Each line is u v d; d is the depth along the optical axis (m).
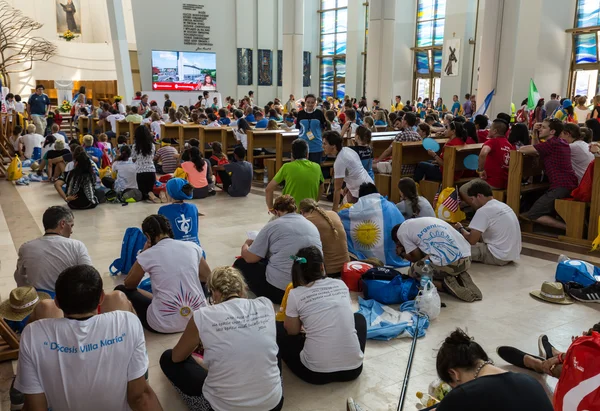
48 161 9.49
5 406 2.75
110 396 2.02
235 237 6.04
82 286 2.01
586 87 17.70
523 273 4.90
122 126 13.91
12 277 4.72
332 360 2.93
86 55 23.53
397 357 3.32
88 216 7.04
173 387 2.96
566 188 5.93
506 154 6.39
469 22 20.52
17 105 15.69
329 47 27.08
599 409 2.12
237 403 2.42
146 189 8.03
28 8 22.89
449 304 4.16
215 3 23.70
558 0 17.31
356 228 5.05
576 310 4.07
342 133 8.49
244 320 2.47
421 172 7.08
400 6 23.09
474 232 5.00
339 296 2.96
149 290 4.08
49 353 1.98
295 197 5.42
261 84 25.48
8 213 7.16
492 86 13.04
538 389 1.80
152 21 22.44
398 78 23.73
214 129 10.88
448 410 1.77
